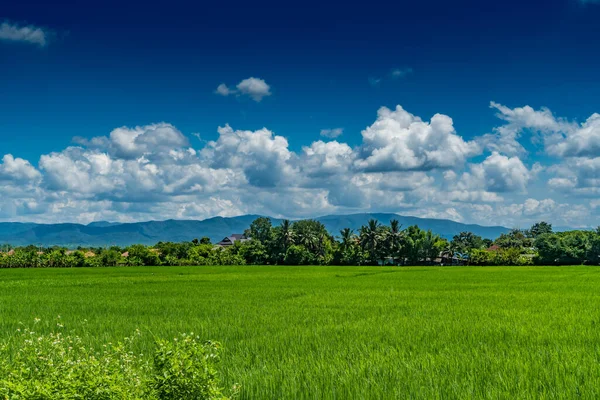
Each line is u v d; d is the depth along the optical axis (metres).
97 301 25.55
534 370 9.14
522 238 147.50
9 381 4.95
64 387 5.02
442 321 16.50
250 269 74.56
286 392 7.97
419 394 7.73
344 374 8.98
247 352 11.20
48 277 52.34
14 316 19.22
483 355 10.64
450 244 113.94
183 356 5.65
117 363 6.08
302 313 19.50
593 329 14.27
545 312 19.09
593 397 7.45
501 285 37.62
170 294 30.36
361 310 20.44
